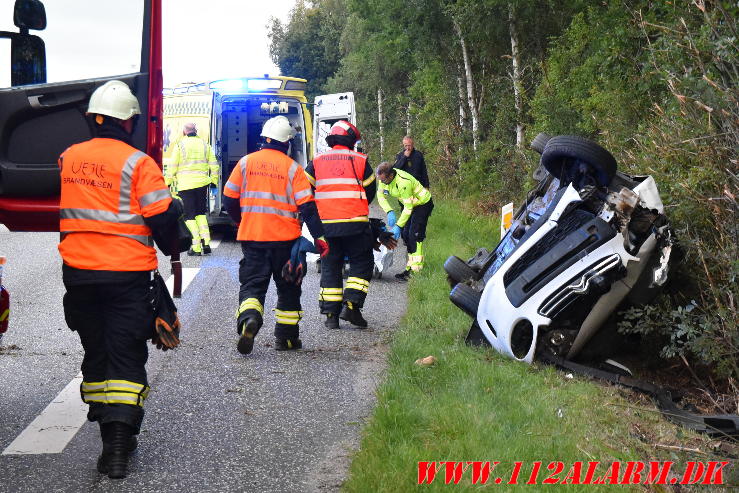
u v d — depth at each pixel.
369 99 42.38
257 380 6.30
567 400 5.55
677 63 6.69
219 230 16.03
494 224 15.80
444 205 19.56
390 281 10.87
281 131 7.08
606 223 6.06
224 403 5.74
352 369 6.63
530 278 6.26
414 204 10.88
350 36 37.25
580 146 6.25
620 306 6.41
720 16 6.51
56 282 10.19
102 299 4.55
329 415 5.50
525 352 6.54
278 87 15.65
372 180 8.13
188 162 12.67
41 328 7.82
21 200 5.40
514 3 17.70
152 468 4.61
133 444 4.75
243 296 6.83
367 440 4.79
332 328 8.09
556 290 6.16
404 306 9.22
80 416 5.45
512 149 18.38
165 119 15.39
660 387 6.00
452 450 4.58
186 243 4.75
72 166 4.58
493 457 4.49
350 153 8.05
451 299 7.13
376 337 7.77
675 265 6.43
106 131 4.62
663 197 6.60
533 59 18.69
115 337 4.53
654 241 6.15
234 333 7.81
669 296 6.68
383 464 4.41
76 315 4.62
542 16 18.53
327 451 4.88
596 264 6.04
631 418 5.38
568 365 6.29
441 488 4.09
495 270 7.15
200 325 8.10
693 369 6.74
